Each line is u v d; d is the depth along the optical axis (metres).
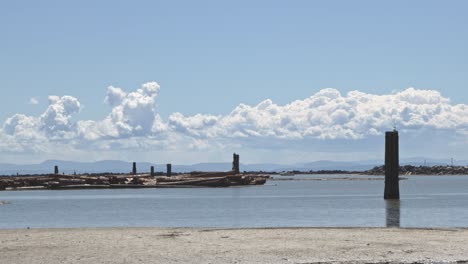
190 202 115.88
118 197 141.88
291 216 76.44
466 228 49.22
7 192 183.62
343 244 39.69
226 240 41.59
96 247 38.84
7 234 45.66
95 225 65.38
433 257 35.34
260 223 65.81
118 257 35.50
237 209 92.81
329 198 130.12
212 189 196.75
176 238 42.66
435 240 41.31
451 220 68.25
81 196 149.75
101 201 122.62
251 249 37.94
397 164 99.75
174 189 196.75
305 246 38.94
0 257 35.53
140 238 42.69
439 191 174.12
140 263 33.84
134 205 107.06
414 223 64.44
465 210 85.19
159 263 33.91
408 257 35.34
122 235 44.44
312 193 163.00
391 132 98.56
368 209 88.38
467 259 34.81
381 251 37.16
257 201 118.56
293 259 34.88
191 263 33.94
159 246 39.12
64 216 80.94
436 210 85.44
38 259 34.94
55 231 47.94
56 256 35.81
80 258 35.22
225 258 35.22
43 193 173.00
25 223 69.38
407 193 159.38
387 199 101.62
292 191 178.62
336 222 66.19
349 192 169.75
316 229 48.09
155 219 73.50
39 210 94.75
